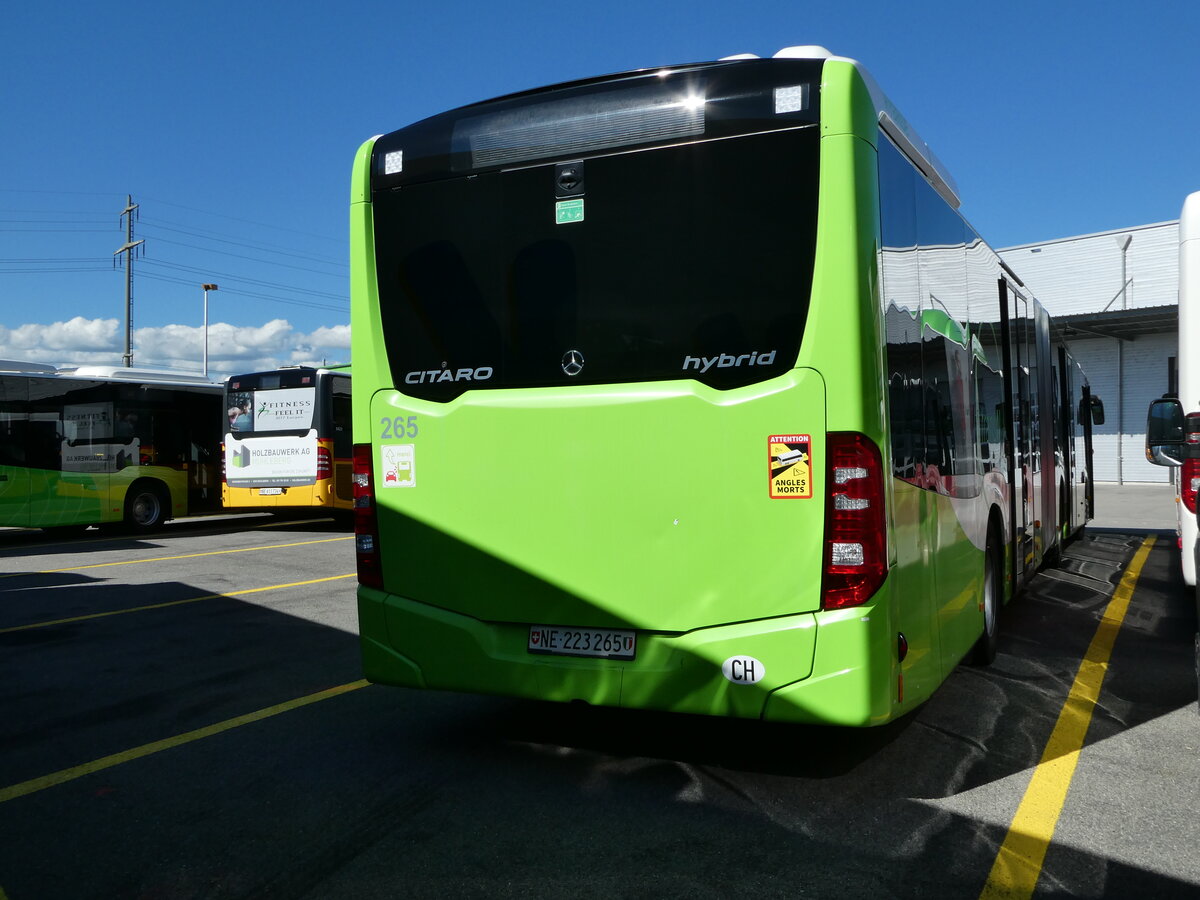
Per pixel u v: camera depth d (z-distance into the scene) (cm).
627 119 411
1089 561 1214
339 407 1752
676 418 392
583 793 411
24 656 703
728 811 390
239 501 1780
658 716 525
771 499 378
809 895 318
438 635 437
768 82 390
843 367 370
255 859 351
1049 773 434
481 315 436
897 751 464
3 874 342
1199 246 733
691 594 390
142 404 1758
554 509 415
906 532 402
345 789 420
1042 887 323
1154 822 378
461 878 332
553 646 416
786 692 374
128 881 335
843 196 375
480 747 475
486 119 442
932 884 325
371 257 464
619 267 409
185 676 637
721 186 394
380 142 468
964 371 554
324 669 652
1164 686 590
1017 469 764
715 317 391
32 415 1586
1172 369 3025
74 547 1507
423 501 443
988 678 611
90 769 454
